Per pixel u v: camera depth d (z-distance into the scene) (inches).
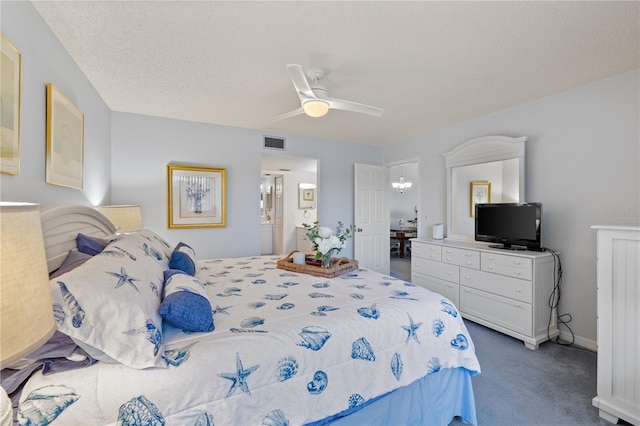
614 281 69.3
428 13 66.4
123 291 42.9
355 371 53.2
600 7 64.6
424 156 179.0
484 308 121.0
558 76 100.0
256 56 85.4
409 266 249.0
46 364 39.3
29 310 25.8
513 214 121.9
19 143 53.7
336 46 80.2
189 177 150.0
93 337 38.0
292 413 46.6
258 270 100.1
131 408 36.9
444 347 64.2
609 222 101.6
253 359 45.1
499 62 89.7
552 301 111.2
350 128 166.2
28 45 59.5
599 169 103.9
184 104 126.0
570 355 100.3
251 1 62.6
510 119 131.1
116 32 73.1
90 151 102.5
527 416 70.3
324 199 191.8
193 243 152.6
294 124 158.1
